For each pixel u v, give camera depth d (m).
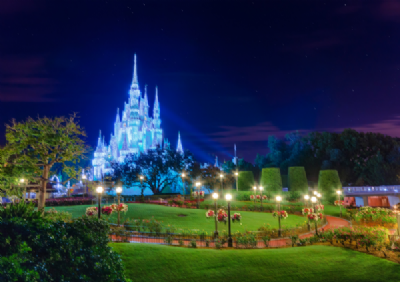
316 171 100.19
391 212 41.19
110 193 75.94
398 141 98.06
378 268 23.00
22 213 14.67
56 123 32.88
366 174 93.00
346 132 98.44
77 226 16.11
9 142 30.77
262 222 39.12
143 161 78.12
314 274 21.72
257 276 20.67
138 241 25.73
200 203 51.50
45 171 31.84
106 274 14.23
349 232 28.44
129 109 142.38
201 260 21.38
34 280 10.81
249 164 113.88
